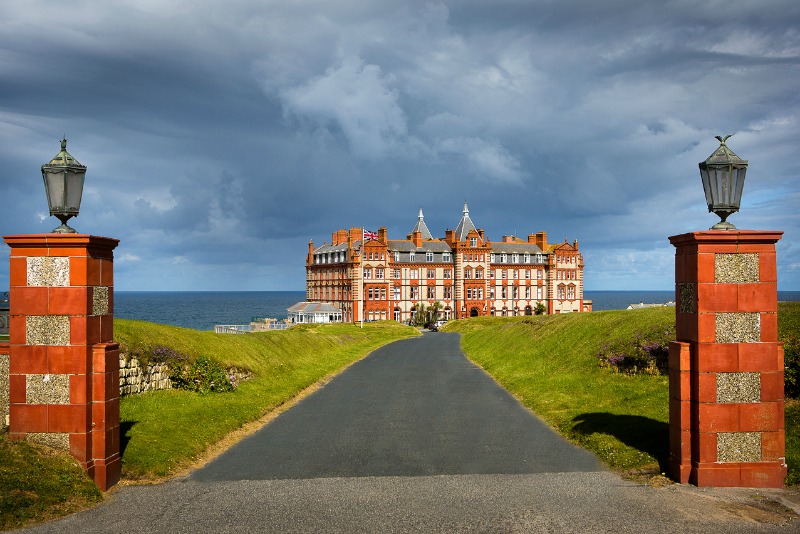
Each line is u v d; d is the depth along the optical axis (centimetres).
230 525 1208
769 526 1162
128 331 2670
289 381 3334
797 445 1568
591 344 3472
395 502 1345
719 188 1434
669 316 3231
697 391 1399
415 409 2597
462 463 1689
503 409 2558
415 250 14200
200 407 2348
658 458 1600
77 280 1420
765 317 1396
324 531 1175
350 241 13712
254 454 1820
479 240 14488
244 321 17438
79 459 1416
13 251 1430
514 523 1205
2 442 1402
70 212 1462
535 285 15038
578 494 1378
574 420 2164
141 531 1174
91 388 1438
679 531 1145
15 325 1429
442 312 14312
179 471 1625
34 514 1225
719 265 1400
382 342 7506
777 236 1378
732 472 1393
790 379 1955
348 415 2473
